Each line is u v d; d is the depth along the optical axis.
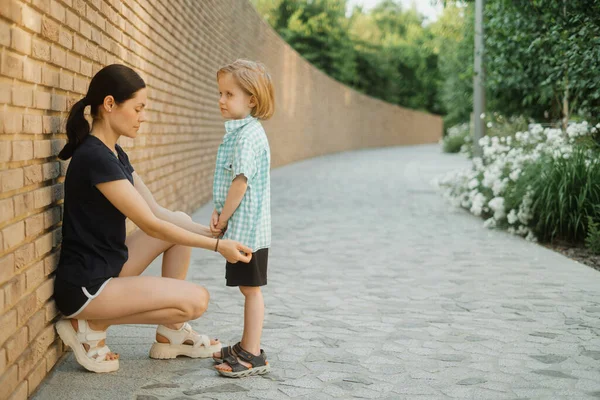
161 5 7.22
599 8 7.61
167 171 7.80
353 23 46.91
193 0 9.62
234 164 3.13
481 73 10.98
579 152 7.23
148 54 6.55
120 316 3.16
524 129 11.97
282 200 11.41
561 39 8.05
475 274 5.72
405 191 12.94
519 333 4.06
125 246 3.25
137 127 3.18
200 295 3.25
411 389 3.17
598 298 4.89
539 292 5.07
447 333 4.06
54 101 3.18
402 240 7.46
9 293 2.52
